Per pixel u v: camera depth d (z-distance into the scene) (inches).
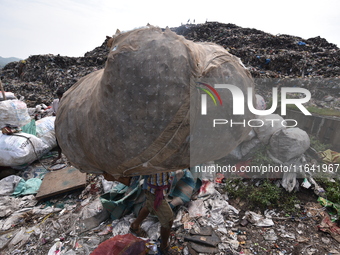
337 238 87.8
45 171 156.6
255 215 102.6
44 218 111.5
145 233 97.0
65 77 492.4
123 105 46.0
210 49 52.3
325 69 341.1
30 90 483.5
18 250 93.9
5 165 148.7
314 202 106.3
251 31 622.8
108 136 50.1
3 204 122.4
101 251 74.3
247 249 87.1
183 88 44.3
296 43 486.9
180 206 109.8
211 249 87.6
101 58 604.7
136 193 108.7
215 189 120.7
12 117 150.5
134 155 49.7
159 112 44.8
